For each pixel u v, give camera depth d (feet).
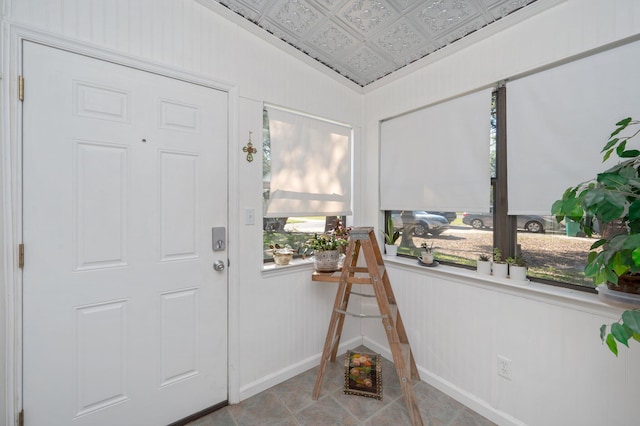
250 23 5.59
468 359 5.56
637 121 3.72
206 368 5.35
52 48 3.93
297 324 6.64
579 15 4.22
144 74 4.64
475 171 5.58
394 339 5.17
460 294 5.70
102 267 4.36
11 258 3.73
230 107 5.54
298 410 5.43
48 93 3.92
